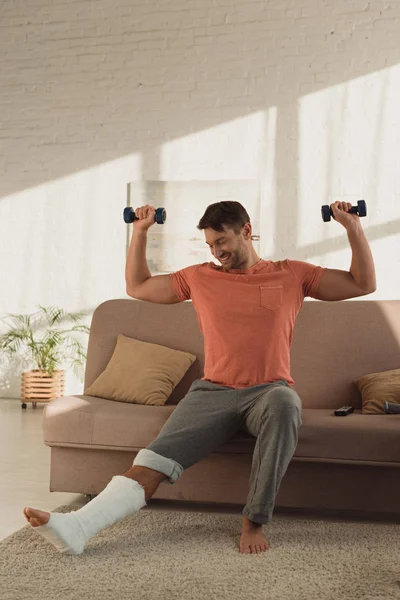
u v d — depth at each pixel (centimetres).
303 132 609
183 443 256
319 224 605
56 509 283
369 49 597
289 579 212
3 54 663
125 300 362
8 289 661
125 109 641
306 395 327
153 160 636
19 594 200
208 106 626
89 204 648
